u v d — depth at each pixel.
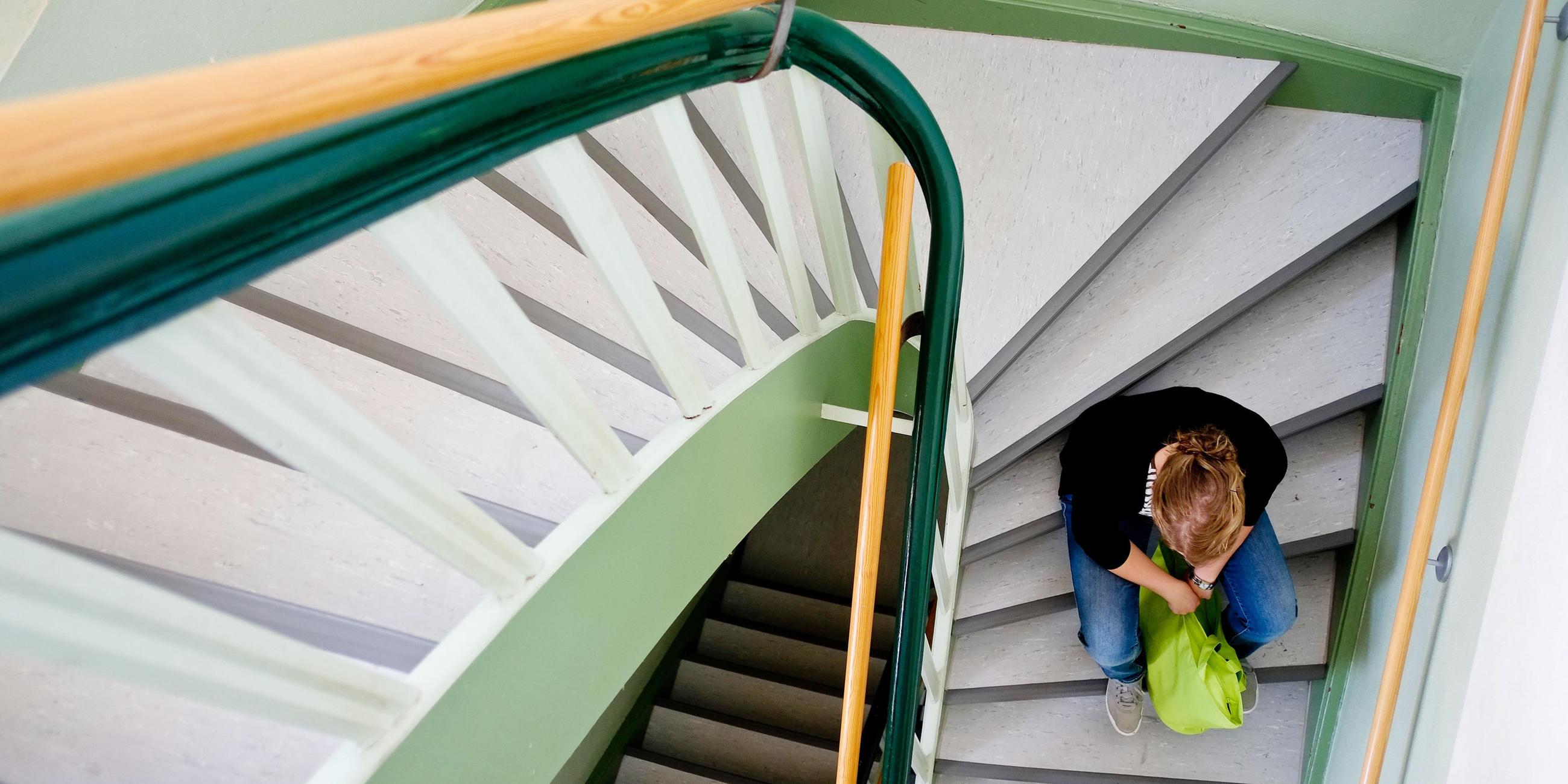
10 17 1.46
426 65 0.55
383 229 0.75
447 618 1.06
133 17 1.66
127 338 0.44
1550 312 1.57
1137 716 2.30
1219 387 2.32
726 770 3.96
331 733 0.85
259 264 0.50
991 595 2.41
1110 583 2.12
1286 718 2.39
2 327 0.37
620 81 0.82
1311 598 2.38
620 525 1.24
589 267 1.76
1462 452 1.88
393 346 1.38
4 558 0.54
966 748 2.44
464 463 1.27
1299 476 2.36
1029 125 2.61
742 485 1.63
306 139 0.52
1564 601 1.30
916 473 1.62
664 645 4.30
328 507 1.14
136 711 0.91
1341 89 2.48
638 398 1.49
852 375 2.05
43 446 1.12
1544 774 1.25
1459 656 1.70
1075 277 2.32
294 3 2.01
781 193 1.41
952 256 1.55
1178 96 2.55
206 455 1.16
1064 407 2.28
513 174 2.04
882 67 1.26
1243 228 2.42
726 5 0.89
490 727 1.06
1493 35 2.21
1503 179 1.70
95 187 0.37
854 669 1.56
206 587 1.00
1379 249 2.44
